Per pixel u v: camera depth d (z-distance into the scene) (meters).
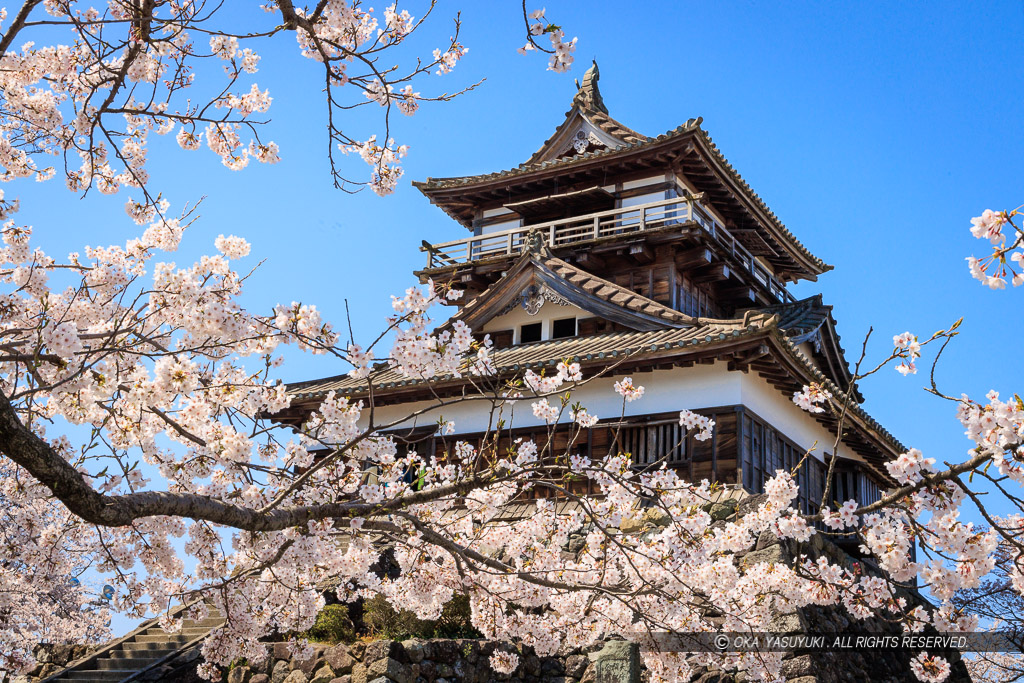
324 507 6.64
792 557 12.62
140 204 8.23
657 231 21.97
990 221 6.11
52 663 14.63
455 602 12.98
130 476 7.30
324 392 18.95
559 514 8.88
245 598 7.18
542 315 20.83
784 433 17.97
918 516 6.75
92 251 7.86
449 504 8.39
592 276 21.06
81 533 7.78
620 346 17.45
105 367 6.24
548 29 6.55
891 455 20.39
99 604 23.08
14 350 6.07
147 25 6.82
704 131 23.30
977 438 6.16
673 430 16.59
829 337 21.81
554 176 25.52
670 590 8.43
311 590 7.81
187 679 12.69
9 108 7.46
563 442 17.28
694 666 11.96
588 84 27.70
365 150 8.06
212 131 7.83
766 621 8.30
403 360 6.05
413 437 18.70
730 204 26.02
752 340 15.56
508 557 9.28
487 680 12.33
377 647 11.41
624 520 13.47
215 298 6.43
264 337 6.36
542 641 8.89
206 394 6.91
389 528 7.21
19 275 7.23
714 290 24.69
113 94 6.90
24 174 8.07
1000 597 15.91
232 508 6.06
